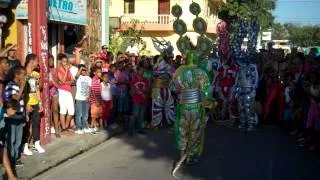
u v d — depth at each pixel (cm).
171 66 1473
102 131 1291
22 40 1349
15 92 830
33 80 976
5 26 1334
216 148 1141
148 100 1427
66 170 912
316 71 1181
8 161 781
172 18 3828
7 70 845
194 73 946
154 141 1224
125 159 1011
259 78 1547
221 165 966
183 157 920
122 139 1251
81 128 1242
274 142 1236
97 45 1916
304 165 981
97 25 1920
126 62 1445
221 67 1558
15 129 854
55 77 1173
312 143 1161
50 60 1171
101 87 1311
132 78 1337
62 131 1224
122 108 1401
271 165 974
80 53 1452
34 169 879
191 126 945
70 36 1727
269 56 1739
